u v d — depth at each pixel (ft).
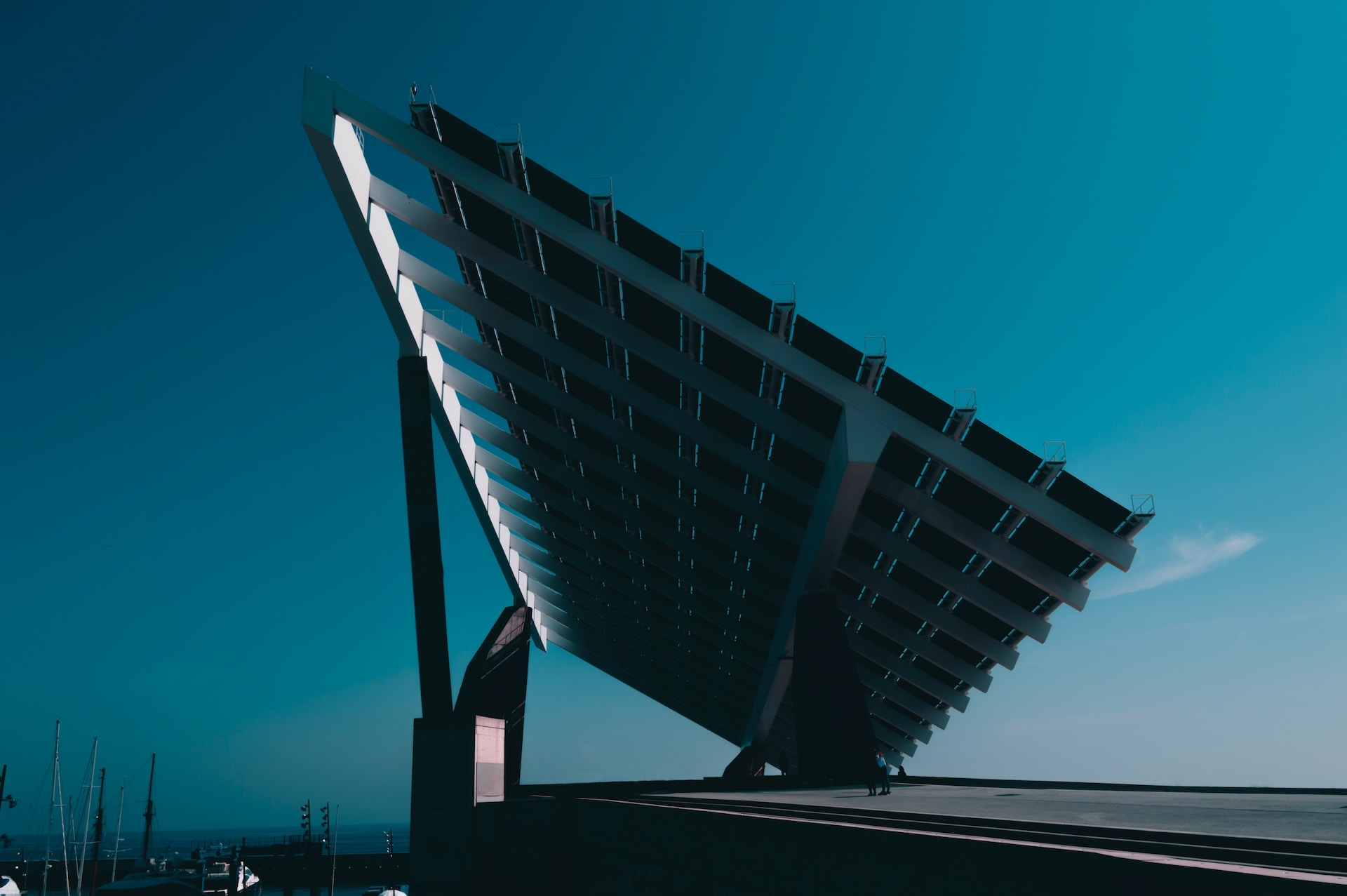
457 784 62.54
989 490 68.49
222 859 240.94
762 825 31.07
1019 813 36.24
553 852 54.44
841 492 70.08
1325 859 19.06
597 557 124.36
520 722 102.12
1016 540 77.05
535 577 144.25
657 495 96.68
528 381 86.79
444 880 60.59
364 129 60.44
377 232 68.80
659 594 128.06
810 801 47.55
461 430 103.45
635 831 43.32
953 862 22.63
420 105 59.31
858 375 66.44
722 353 71.51
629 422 88.48
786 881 29.43
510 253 70.85
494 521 122.62
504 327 79.00
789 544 92.17
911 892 23.82
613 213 61.26
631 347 72.18
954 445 67.87
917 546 85.61
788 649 102.37
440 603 68.49
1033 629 86.89
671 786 85.92
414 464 71.20
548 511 123.34
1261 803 44.34
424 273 76.28
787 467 80.43
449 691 66.90
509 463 114.32
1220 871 16.58
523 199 61.87
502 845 59.67
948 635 103.65
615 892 46.29
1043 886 20.08
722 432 80.74
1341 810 38.60
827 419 72.90
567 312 71.15
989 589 86.07
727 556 103.35
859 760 78.79
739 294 64.39
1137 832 24.40
